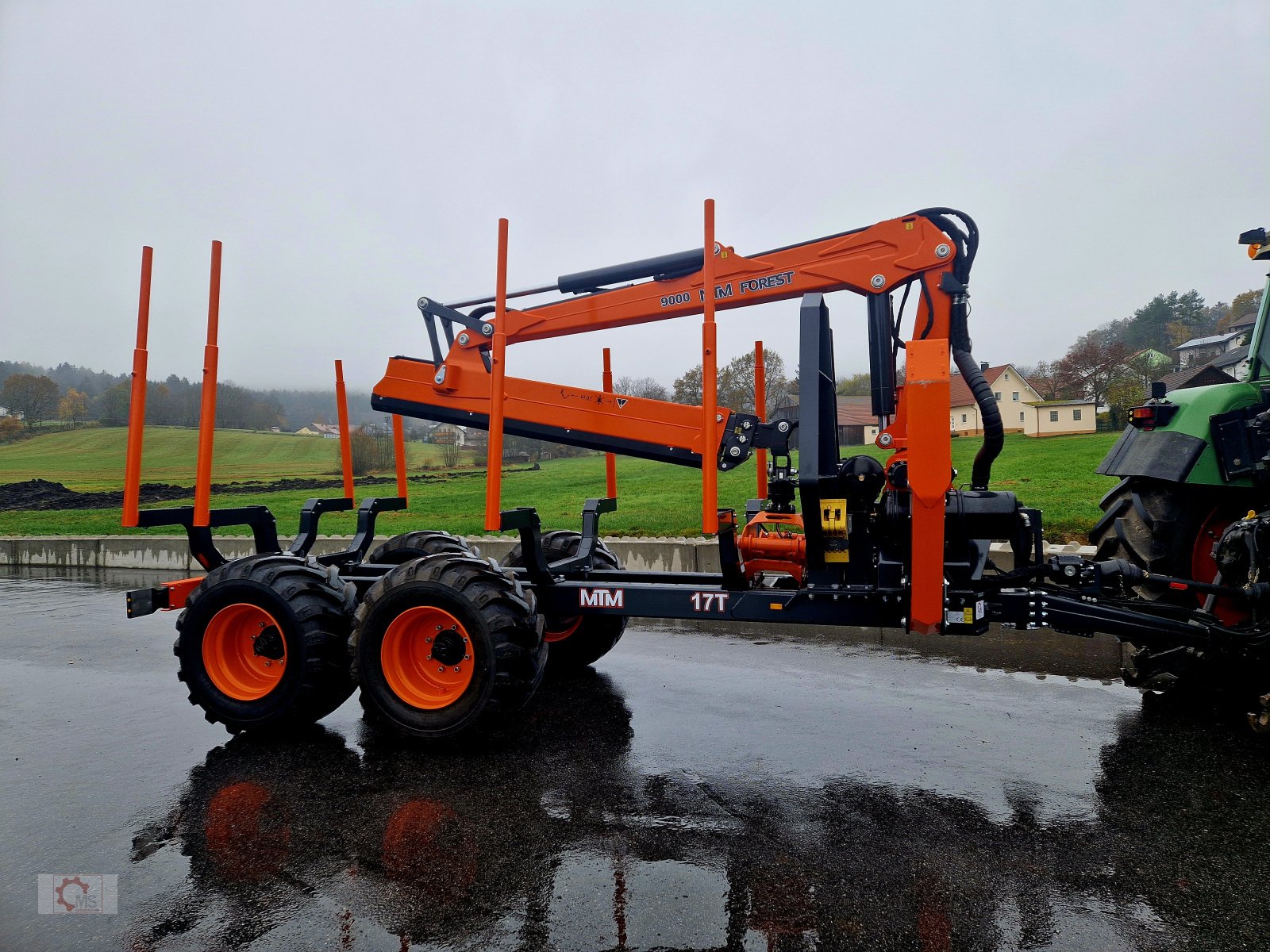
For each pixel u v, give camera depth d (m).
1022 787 3.42
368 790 3.47
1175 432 4.29
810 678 5.24
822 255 4.75
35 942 2.37
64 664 6.00
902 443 4.70
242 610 4.27
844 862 2.79
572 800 3.32
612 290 5.23
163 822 3.18
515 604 3.95
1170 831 3.01
